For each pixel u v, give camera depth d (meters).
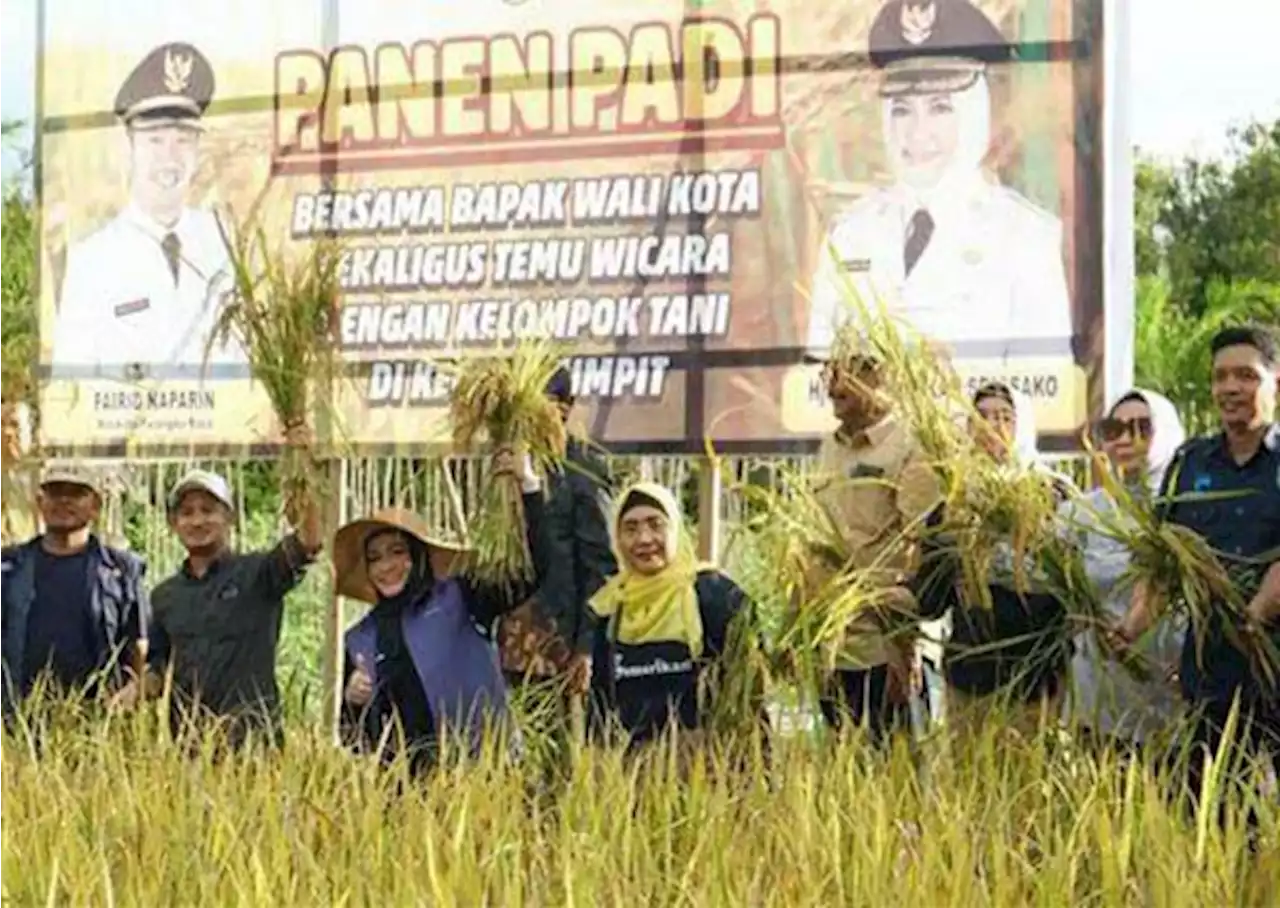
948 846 6.94
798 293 11.52
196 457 12.87
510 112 12.19
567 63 12.05
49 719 9.72
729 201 11.68
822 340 11.46
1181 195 28.94
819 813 7.32
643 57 11.88
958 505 8.43
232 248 11.12
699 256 11.75
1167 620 8.37
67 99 13.32
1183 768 7.61
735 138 11.68
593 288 11.98
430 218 12.38
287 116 12.73
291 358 10.20
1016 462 8.59
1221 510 8.37
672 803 7.59
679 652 9.09
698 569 9.21
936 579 8.55
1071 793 7.43
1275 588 7.95
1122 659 8.30
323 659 12.13
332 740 8.55
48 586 10.48
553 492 10.12
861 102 11.39
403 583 9.48
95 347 13.20
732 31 11.68
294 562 10.16
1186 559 8.02
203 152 12.95
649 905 6.81
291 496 10.16
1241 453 8.40
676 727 8.34
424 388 12.29
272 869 7.05
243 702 10.06
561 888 6.80
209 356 12.70
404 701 9.39
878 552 8.77
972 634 8.55
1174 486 8.49
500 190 12.21
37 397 13.30
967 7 11.16
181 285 12.98
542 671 10.43
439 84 12.36
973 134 11.17
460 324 12.27
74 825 7.60
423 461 12.26
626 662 9.16
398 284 12.43
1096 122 10.94
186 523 10.25
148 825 7.54
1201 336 22.78
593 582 10.12
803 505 8.93
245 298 10.34
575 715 8.72
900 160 11.31
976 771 7.68
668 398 11.79
